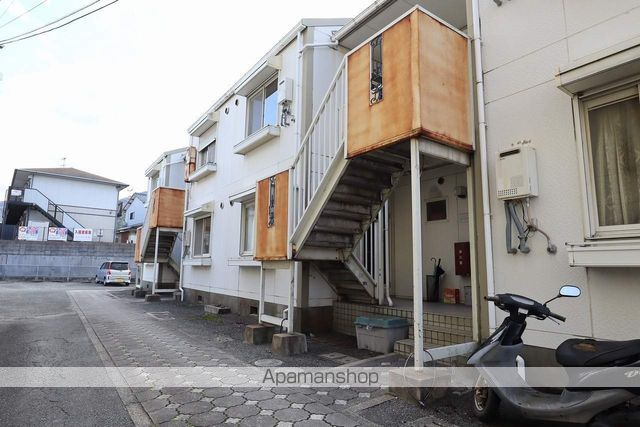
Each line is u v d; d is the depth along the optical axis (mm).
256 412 3361
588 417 2506
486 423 3141
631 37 3234
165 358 5121
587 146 3449
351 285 6574
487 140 4191
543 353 3553
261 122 8703
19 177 29312
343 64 5262
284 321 5867
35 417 3301
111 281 19594
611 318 3180
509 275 3881
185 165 13469
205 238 11195
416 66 3764
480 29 4375
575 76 3270
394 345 5141
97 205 30562
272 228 5965
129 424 3164
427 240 7234
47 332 6891
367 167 5070
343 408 3441
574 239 3443
